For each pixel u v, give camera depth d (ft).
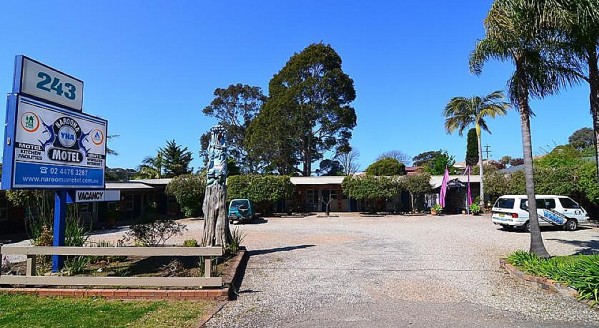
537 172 81.56
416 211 110.73
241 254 35.22
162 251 23.07
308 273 30.19
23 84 24.72
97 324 17.72
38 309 19.90
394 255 38.32
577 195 79.82
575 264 25.27
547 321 18.84
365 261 35.19
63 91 28.17
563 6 27.22
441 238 51.55
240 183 100.63
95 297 22.45
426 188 103.86
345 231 62.90
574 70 32.55
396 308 21.15
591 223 71.15
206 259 23.25
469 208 101.81
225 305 21.59
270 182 100.89
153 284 22.99
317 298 23.21
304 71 136.77
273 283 26.99
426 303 22.13
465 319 19.21
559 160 90.84
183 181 96.37
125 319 18.53
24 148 24.61
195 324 18.13
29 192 51.16
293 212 115.55
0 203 61.87
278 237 54.49
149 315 19.27
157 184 106.22
